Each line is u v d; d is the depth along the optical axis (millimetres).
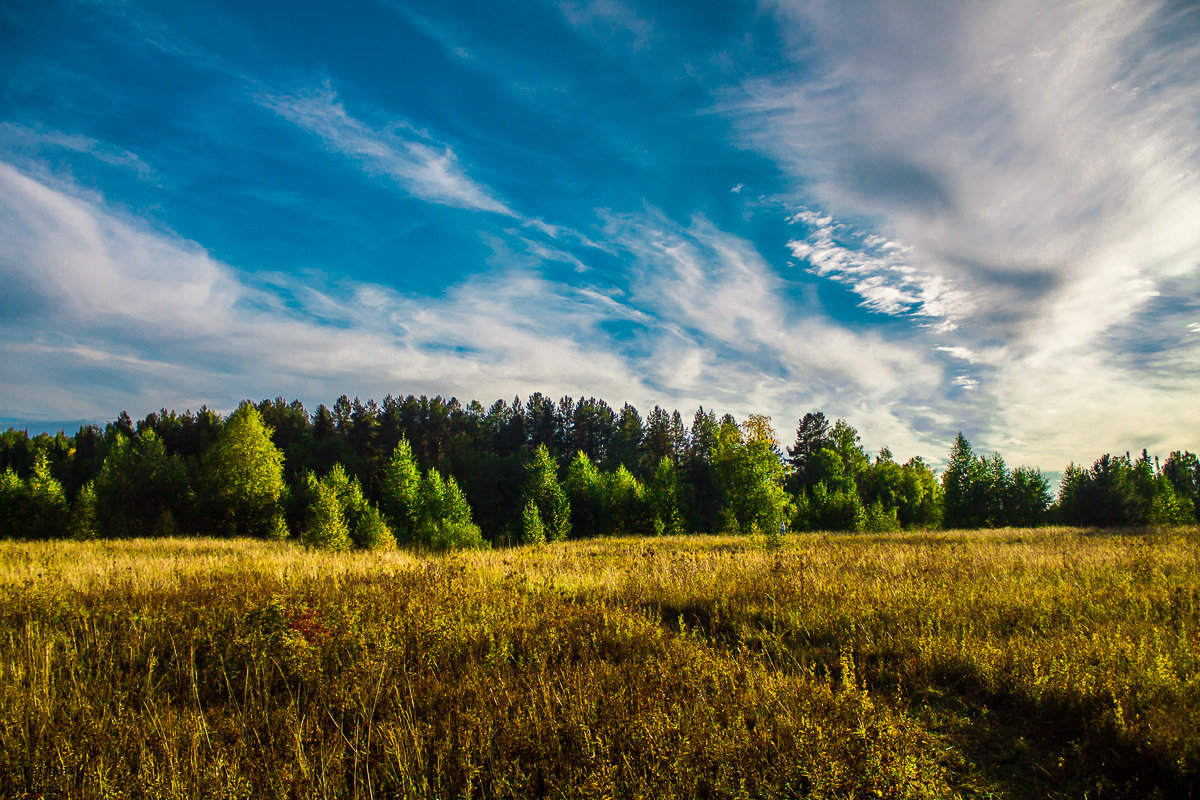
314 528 20812
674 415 76500
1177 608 6227
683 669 4871
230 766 3369
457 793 3248
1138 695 3832
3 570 11297
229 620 6254
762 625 6820
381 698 4598
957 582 8312
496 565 11766
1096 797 3223
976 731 4035
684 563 11344
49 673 4941
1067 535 22906
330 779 3266
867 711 3779
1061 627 5543
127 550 18703
